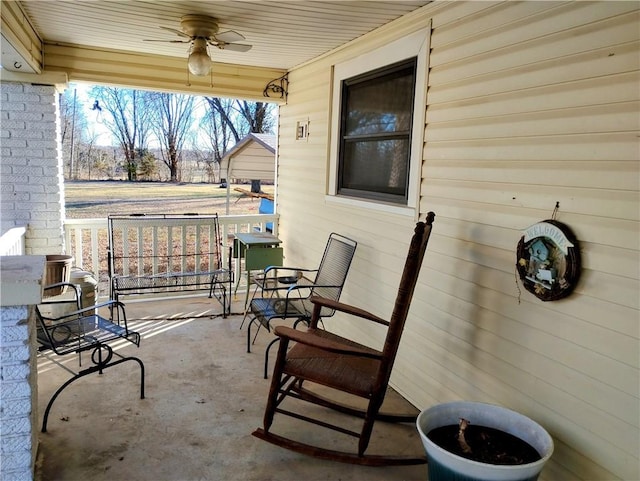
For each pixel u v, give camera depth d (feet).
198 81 16.43
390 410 9.94
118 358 11.93
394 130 11.06
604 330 6.12
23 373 6.63
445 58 9.05
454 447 6.70
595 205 6.20
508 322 7.64
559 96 6.68
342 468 7.97
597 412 6.23
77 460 7.84
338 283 12.66
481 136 8.15
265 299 12.85
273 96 17.43
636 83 5.70
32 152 14.35
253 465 7.91
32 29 12.48
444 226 9.14
